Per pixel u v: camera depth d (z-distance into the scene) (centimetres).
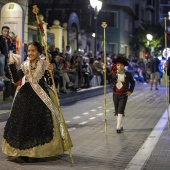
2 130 1042
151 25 5291
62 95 1727
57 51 1764
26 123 705
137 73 3241
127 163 738
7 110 1259
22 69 729
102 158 770
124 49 4909
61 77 1803
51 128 710
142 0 5756
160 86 2806
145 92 2314
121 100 1031
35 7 743
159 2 6800
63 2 3291
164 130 1073
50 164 717
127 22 5066
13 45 1414
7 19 1530
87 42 3844
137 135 1002
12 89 1441
